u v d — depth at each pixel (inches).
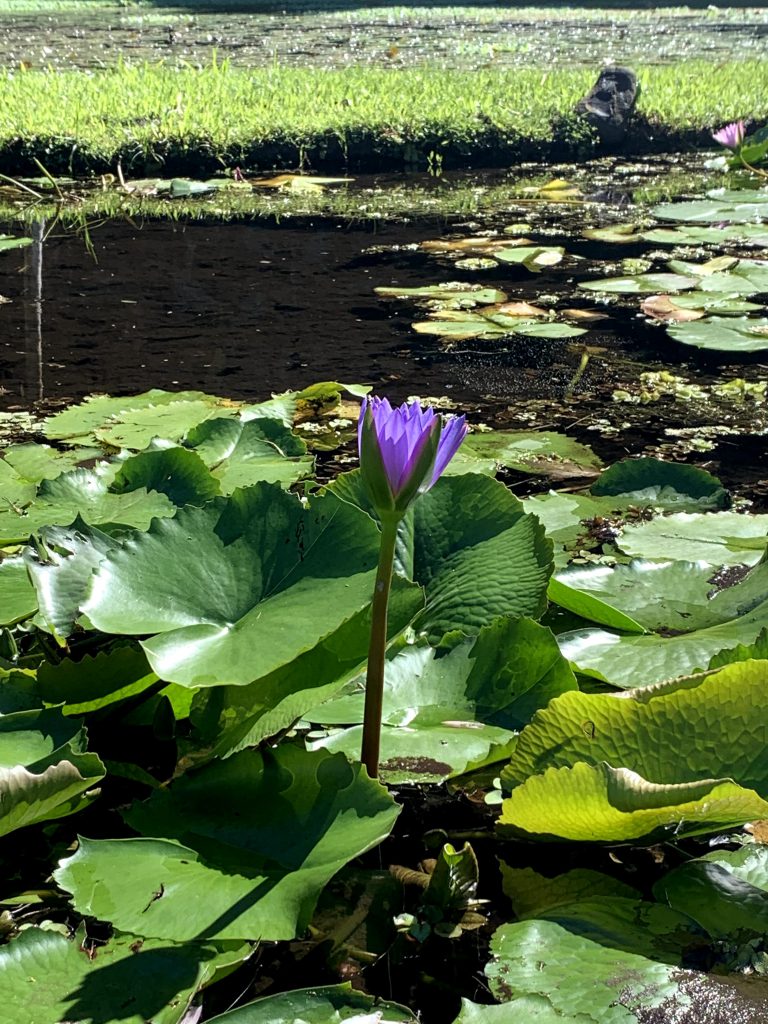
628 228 181.3
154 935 41.1
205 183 218.4
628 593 63.3
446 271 154.8
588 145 266.1
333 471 85.0
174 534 52.3
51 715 49.0
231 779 47.1
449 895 45.6
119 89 276.4
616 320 133.2
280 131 239.3
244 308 135.5
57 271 154.1
